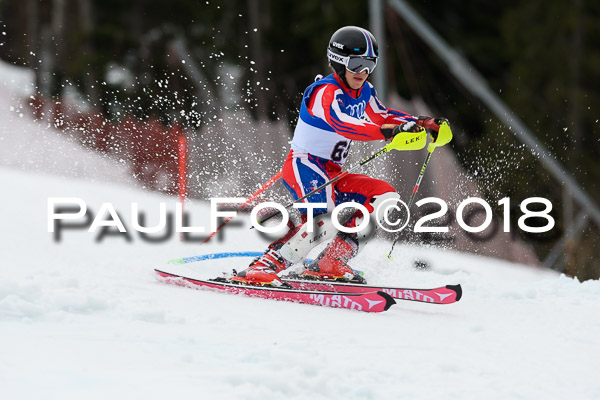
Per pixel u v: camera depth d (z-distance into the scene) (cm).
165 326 1082
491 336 1212
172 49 6675
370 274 1938
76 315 1084
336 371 912
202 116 4900
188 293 1415
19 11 8781
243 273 1551
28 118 5762
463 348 1114
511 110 6594
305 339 1080
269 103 7025
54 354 862
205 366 879
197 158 4372
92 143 5325
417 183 1550
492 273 2619
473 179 4250
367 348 1062
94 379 782
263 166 3953
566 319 1377
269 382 825
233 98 6694
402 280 1858
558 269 4178
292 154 1548
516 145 5288
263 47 7894
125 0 8881
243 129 4638
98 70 7862
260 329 1123
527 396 898
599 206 6134
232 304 1339
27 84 7538
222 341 1012
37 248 1931
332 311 1357
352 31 1467
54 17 8731
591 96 6681
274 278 1512
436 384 917
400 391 877
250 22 8131
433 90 6494
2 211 2509
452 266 2642
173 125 4812
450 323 1315
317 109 1456
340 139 1505
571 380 978
